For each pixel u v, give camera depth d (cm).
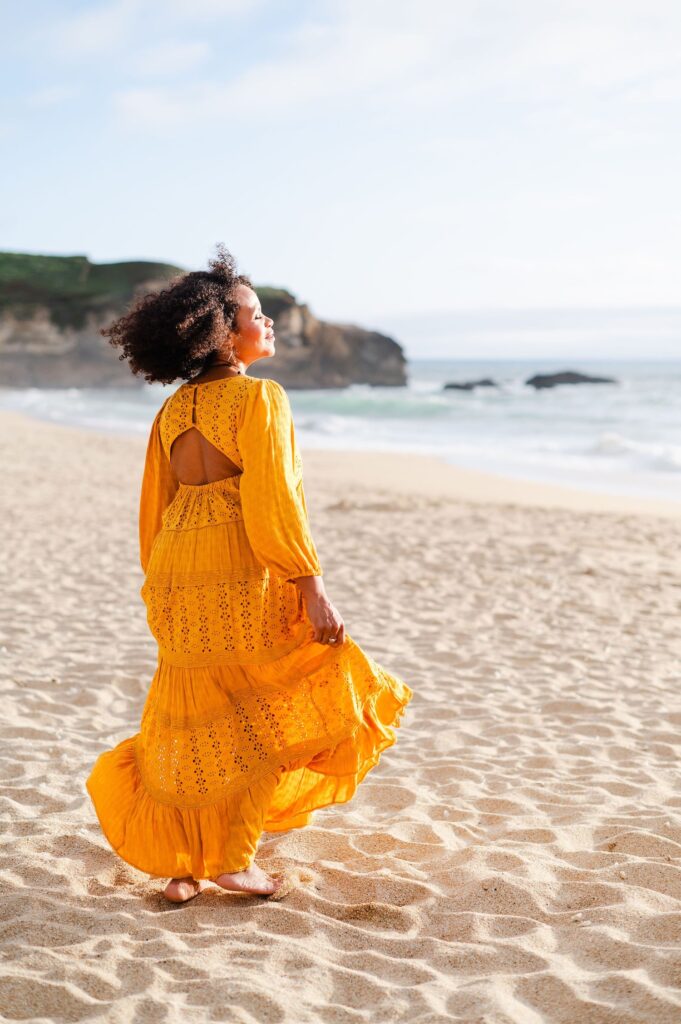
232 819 277
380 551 983
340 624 277
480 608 746
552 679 561
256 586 276
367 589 809
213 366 292
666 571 903
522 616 720
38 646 606
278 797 307
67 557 913
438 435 2942
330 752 286
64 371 8119
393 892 298
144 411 4525
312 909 286
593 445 2403
